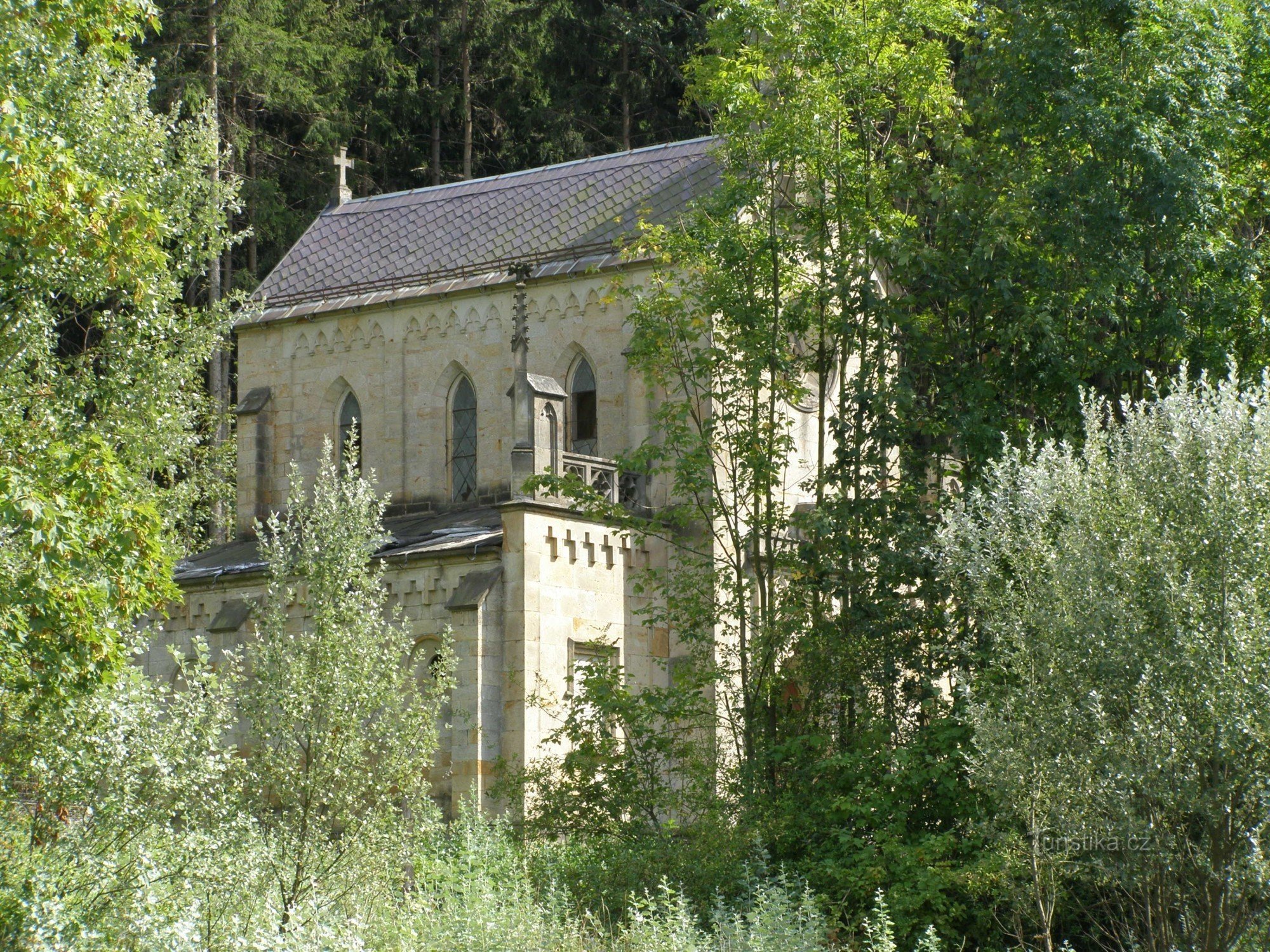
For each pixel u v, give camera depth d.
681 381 37.06
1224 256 30.92
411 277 48.00
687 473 33.12
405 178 73.50
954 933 23.22
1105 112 30.05
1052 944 22.91
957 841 24.47
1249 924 20.39
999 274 30.77
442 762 36.16
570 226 46.62
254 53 62.66
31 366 31.22
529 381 37.03
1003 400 31.53
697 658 31.75
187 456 41.12
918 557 28.34
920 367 32.81
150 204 34.97
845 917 24.00
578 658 37.44
